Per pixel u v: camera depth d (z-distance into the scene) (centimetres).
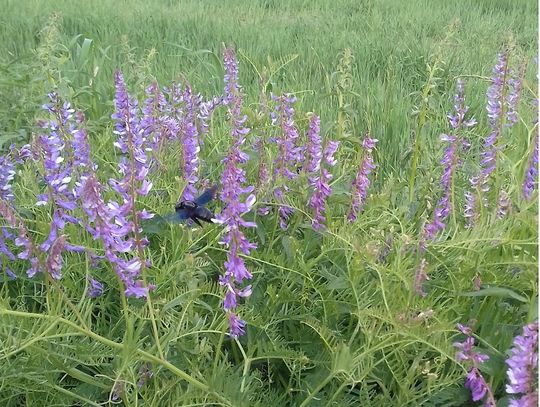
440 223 36
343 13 135
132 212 27
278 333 35
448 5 143
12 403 31
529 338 23
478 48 103
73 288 33
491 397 27
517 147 42
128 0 139
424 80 89
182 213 29
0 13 116
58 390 29
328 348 32
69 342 30
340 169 44
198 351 29
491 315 33
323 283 36
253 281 37
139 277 33
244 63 87
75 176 36
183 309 30
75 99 60
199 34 108
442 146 50
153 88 43
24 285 37
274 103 49
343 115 47
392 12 134
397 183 48
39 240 37
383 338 28
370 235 36
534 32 117
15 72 55
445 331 27
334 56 97
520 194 35
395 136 64
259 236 38
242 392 28
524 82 41
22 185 42
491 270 33
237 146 40
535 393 23
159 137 44
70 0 132
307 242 38
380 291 33
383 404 30
